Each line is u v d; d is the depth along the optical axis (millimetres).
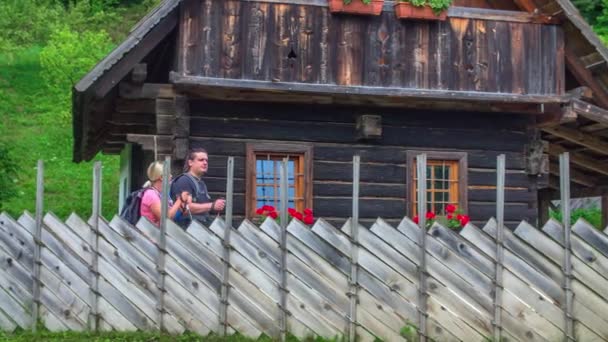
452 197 17219
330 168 16656
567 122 17391
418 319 9977
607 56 16594
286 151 16484
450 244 10086
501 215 10094
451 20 16641
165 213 9938
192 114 16172
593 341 10078
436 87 16484
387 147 16938
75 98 15602
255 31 15828
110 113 19188
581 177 21922
